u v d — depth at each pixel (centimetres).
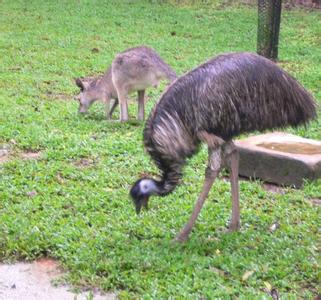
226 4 1956
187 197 665
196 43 1502
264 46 1366
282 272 506
